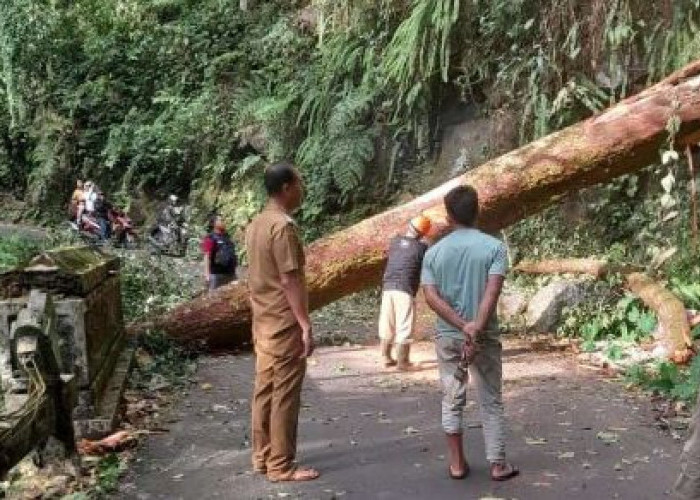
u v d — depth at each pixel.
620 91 11.12
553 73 11.45
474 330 4.32
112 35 20.83
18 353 4.44
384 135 14.73
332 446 5.36
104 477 4.75
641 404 6.09
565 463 4.86
